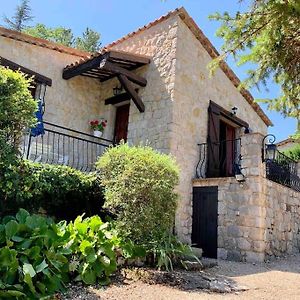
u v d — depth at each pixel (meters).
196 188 7.86
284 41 3.21
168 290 4.06
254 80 3.64
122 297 3.66
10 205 4.93
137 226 4.86
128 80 7.89
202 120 8.55
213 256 7.24
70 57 8.95
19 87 4.21
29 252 3.50
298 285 4.71
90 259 4.00
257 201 6.90
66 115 8.62
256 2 3.14
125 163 5.17
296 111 3.95
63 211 5.79
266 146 7.48
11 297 3.12
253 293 4.21
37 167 5.34
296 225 8.75
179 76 7.93
